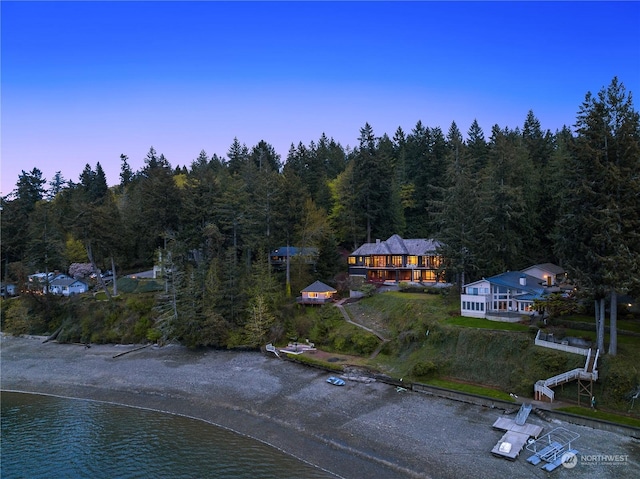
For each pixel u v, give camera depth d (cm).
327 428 3584
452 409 3822
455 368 4475
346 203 8588
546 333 4397
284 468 3053
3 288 8831
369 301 6694
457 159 7400
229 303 6350
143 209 8094
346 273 8206
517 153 7044
